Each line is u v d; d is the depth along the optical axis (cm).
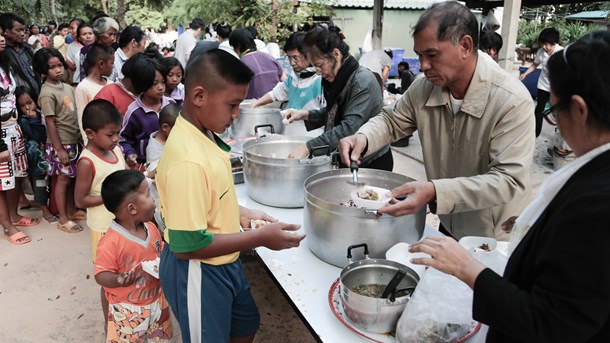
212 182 113
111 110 203
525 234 82
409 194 130
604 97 65
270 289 256
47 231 324
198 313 123
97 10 1639
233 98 112
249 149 202
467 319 99
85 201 204
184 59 555
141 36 367
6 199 306
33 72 360
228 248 116
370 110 207
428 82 158
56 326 222
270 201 179
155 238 173
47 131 308
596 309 63
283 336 217
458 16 127
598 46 66
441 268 85
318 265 141
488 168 145
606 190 64
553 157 426
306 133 273
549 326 67
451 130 154
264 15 862
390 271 120
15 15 347
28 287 254
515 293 74
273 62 383
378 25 706
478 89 139
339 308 117
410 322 100
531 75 652
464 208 133
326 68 209
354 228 128
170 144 113
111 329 168
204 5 911
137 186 158
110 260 158
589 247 63
